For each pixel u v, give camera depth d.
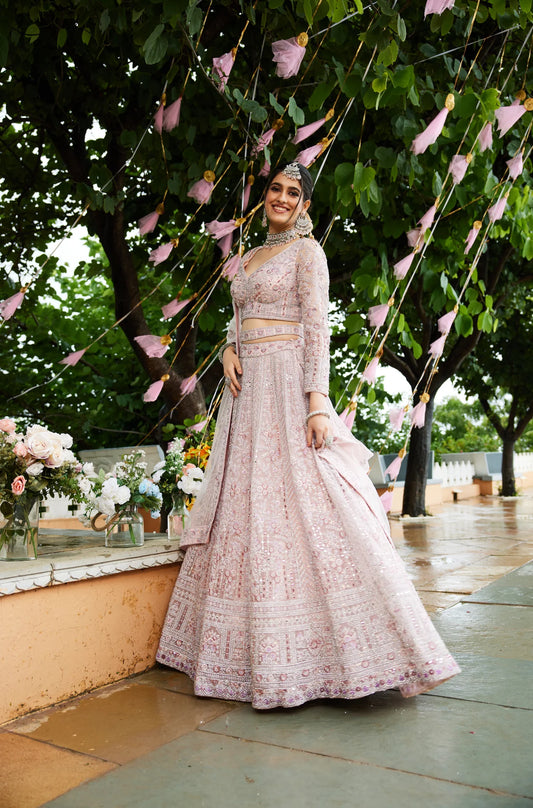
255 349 2.78
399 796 1.77
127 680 2.78
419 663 2.32
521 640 3.20
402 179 4.28
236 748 2.11
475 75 4.07
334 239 4.95
